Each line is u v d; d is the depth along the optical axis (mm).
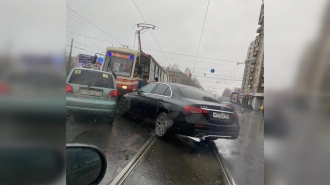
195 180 2338
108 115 3875
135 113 4883
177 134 3586
